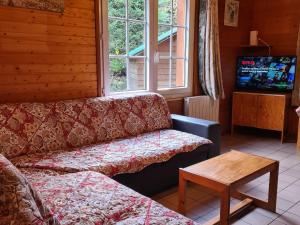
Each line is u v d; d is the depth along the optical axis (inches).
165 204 95.5
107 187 67.4
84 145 100.9
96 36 117.0
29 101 103.0
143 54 138.0
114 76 129.0
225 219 72.8
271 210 90.4
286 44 179.2
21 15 97.0
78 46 112.7
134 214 57.0
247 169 81.0
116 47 127.5
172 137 112.9
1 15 93.0
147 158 92.0
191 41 156.3
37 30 101.2
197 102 155.6
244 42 191.3
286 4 176.4
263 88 178.5
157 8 137.6
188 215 89.1
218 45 158.2
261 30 189.3
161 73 146.6
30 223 38.6
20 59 99.0
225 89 184.2
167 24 144.6
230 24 177.8
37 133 91.4
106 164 83.4
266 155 144.9
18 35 97.3
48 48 104.8
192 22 154.8
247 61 181.0
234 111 183.0
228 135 185.6
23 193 39.8
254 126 175.8
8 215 38.2
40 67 103.9
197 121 120.9
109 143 103.8
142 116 120.0
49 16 103.3
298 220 85.7
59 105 100.1
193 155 109.3
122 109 115.0
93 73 119.0
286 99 165.3
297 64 169.9
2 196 38.5
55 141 94.7
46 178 72.7
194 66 160.9
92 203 59.7
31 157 86.4
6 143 84.8
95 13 115.3
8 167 40.2
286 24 177.8
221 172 78.8
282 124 165.2
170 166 101.1
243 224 83.5
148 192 95.8
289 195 101.7
